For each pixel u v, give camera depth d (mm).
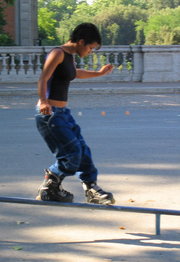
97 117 14852
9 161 9406
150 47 22922
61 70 5523
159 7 121250
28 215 6543
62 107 5625
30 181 8070
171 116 15078
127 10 98375
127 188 7684
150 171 8672
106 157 9695
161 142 11148
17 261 5113
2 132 12445
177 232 5957
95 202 5910
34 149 10422
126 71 23266
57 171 5762
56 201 5836
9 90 19922
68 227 6102
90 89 20188
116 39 95938
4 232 5941
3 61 22797
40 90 5391
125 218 6430
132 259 5172
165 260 5160
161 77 23094
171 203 6961
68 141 5582
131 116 15070
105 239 5711
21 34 33812
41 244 5566
